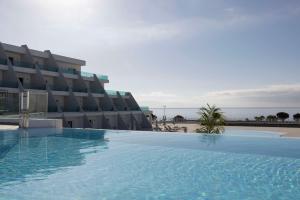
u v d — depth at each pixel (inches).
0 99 1017.5
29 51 1482.5
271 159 453.7
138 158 459.5
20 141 614.2
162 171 381.4
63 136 700.7
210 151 519.8
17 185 315.3
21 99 816.3
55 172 371.2
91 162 430.6
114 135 736.3
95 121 1673.2
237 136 695.1
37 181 330.6
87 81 1852.9
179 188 311.9
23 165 407.5
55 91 1491.1
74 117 1531.7
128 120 1908.2
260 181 338.3
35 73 1471.5
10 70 1325.0
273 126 1867.6
